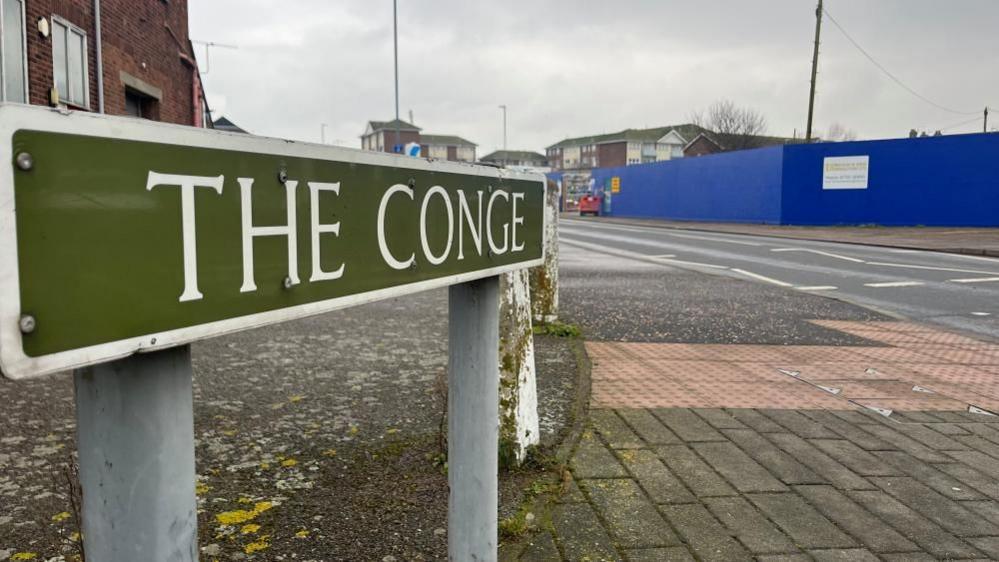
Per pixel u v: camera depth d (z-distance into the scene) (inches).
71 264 28.4
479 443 69.4
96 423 35.5
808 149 1168.8
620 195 1873.8
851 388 207.3
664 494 129.6
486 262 66.5
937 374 226.5
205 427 161.0
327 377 206.8
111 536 35.8
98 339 29.6
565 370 220.8
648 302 373.7
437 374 211.0
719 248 763.4
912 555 110.6
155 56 522.9
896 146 1111.0
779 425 170.9
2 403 177.8
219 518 116.3
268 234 39.1
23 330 26.5
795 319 328.5
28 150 26.4
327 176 43.9
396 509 121.0
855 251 712.4
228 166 36.1
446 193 58.8
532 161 4763.8
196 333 34.5
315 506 121.6
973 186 1065.5
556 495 127.5
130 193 30.8
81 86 394.3
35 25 336.5
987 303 380.8
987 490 135.6
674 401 188.7
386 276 50.7
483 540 70.6
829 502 128.4
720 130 2497.5
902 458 151.1
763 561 107.4
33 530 111.6
